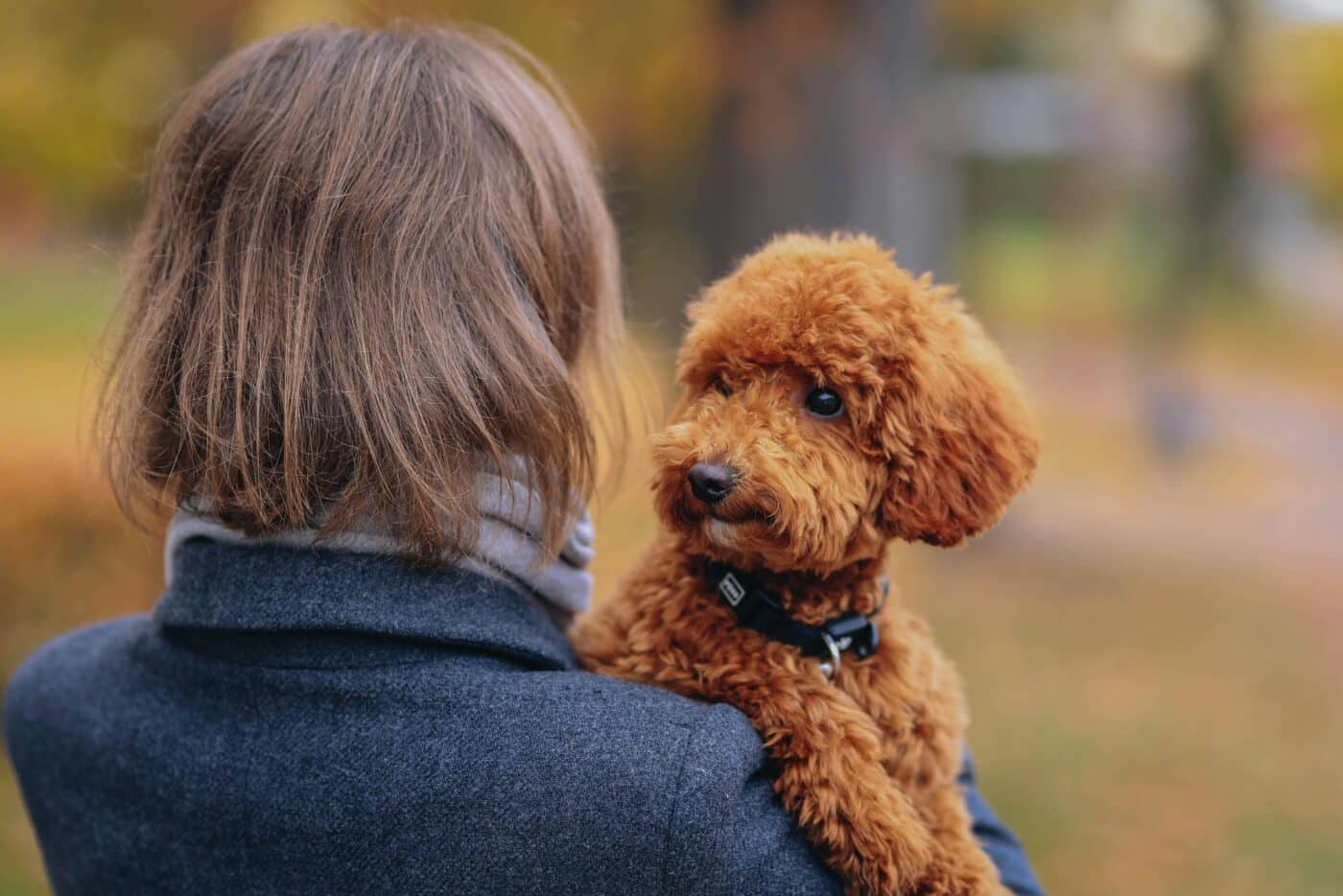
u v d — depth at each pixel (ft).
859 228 19.80
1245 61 41.63
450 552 3.52
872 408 4.18
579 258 4.36
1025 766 15.90
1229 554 29.04
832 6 18.61
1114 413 50.93
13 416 16.17
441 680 3.40
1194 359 60.44
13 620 12.89
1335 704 18.93
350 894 3.24
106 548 13.17
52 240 28.96
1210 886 13.57
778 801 3.71
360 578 3.46
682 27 17.62
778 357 4.23
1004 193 100.37
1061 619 22.09
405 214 3.63
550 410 3.79
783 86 18.54
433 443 3.48
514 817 3.19
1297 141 54.19
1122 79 46.29
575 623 4.65
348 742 3.33
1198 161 42.16
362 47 3.99
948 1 27.50
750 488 3.92
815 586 4.31
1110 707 18.12
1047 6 31.63
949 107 23.07
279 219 3.63
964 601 22.36
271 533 3.50
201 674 3.58
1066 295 88.33
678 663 4.10
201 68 8.12
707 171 20.35
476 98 4.00
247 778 3.36
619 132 21.50
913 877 3.75
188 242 3.77
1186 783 15.83
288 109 3.77
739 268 4.78
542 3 16.80
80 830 3.70
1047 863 13.67
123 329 3.95
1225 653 21.03
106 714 3.75
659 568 4.45
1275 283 81.05
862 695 4.15
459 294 3.67
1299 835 14.69
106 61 18.75
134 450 3.78
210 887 3.35
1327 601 24.88
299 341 3.47
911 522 4.25
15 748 4.29
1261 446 45.27
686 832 3.17
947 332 4.47
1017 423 4.48
